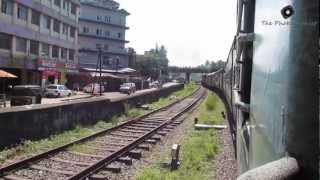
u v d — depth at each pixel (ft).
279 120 8.29
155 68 478.18
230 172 38.78
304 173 7.47
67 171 37.96
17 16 182.19
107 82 286.05
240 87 16.34
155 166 42.70
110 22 405.80
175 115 95.96
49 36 218.79
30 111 52.60
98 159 44.19
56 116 60.54
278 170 6.81
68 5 245.65
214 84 182.50
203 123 80.89
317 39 7.63
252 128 11.51
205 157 46.06
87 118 73.20
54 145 52.31
